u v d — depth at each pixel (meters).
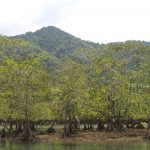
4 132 93.00
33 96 91.62
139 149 63.06
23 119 92.25
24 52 176.12
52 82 106.25
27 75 89.25
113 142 78.12
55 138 87.50
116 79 101.25
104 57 108.19
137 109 96.50
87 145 72.12
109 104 98.75
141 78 106.00
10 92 89.94
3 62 97.31
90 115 103.56
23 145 73.69
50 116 102.38
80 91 97.44
